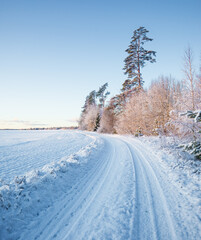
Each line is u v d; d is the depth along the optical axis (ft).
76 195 14.62
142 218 10.68
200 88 25.36
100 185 16.84
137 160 27.27
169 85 59.62
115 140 63.10
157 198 13.42
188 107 26.08
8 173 25.00
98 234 9.16
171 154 27.89
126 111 82.23
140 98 71.26
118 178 18.74
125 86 87.81
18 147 57.47
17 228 9.72
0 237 8.73
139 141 51.60
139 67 77.46
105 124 122.21
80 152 35.47
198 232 9.14
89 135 109.40
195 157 22.67
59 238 8.92
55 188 15.35
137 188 15.64
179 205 12.12
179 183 16.12
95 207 12.30
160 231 9.35
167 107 54.34
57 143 69.97
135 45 76.28
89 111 172.14
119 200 13.29
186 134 28.19
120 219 10.61
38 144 66.74
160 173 19.86
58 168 19.75
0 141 84.33
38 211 11.77
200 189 14.37
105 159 29.96
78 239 8.80
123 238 8.79
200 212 11.02
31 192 13.23
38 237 9.05
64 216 11.17
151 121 64.90
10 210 10.76
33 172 17.78
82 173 21.53
